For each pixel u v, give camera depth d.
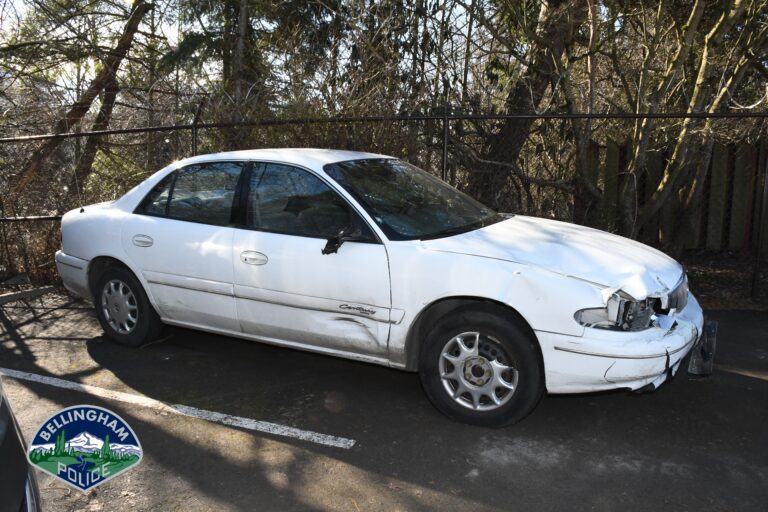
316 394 4.51
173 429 3.98
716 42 6.88
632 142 8.48
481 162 7.97
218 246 4.65
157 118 10.30
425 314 4.07
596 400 4.35
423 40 8.84
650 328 3.67
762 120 7.54
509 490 3.28
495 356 3.84
